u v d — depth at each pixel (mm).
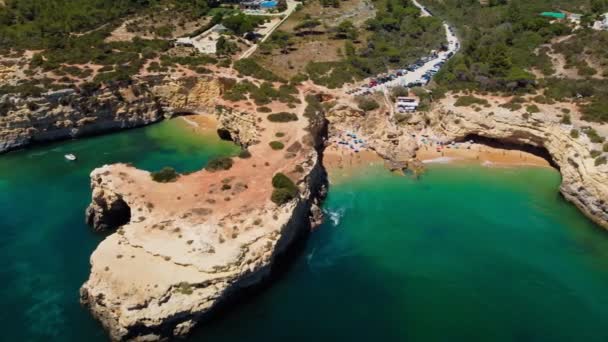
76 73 104938
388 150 95000
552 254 72688
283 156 80375
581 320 61594
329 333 58844
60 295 62656
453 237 75812
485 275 68500
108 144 100938
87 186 86188
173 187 70875
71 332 57438
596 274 69125
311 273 67812
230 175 74312
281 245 66375
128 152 97625
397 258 71188
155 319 54750
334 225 77812
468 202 83812
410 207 82562
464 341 58312
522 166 93062
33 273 66188
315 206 78438
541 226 78375
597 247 74188
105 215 74000
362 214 80688
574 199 82562
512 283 67250
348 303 63281
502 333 59531
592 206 78812
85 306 60250
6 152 95938
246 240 60594
